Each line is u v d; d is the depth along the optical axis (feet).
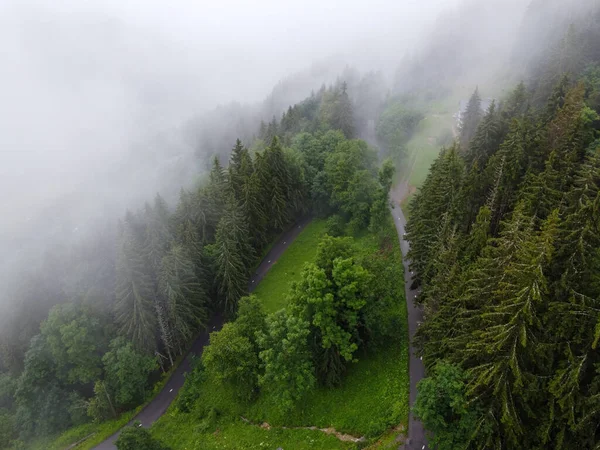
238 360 128.57
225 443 123.44
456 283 97.76
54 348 156.66
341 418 114.93
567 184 106.11
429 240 134.41
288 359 114.42
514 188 123.24
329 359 122.21
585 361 69.00
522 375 72.28
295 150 257.55
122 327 159.02
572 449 69.56
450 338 92.53
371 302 120.57
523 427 74.18
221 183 210.79
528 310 68.80
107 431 149.59
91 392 167.94
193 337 180.24
